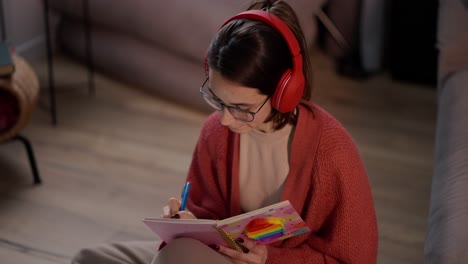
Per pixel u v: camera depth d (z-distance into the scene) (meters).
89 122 2.76
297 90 1.22
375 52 3.13
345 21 3.08
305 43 1.26
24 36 3.09
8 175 2.40
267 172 1.43
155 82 2.91
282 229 1.28
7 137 2.29
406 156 2.61
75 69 3.15
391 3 3.03
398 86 3.14
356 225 1.35
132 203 2.29
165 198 2.33
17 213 2.21
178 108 2.88
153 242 1.62
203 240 1.37
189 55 2.71
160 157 2.55
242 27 1.20
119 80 3.06
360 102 2.99
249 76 1.19
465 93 2.00
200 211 1.54
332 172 1.33
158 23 2.69
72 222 2.18
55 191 2.33
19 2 3.01
